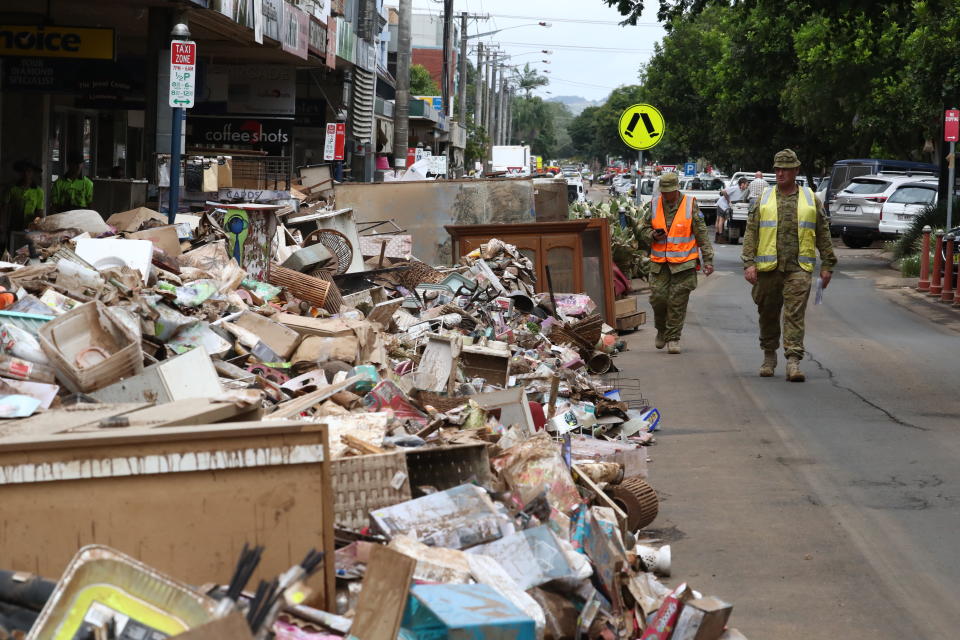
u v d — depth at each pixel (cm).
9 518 529
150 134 2417
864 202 4922
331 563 553
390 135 6134
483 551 660
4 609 483
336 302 1598
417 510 679
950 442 1296
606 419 1289
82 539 532
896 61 4919
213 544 543
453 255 2188
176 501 540
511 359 1412
